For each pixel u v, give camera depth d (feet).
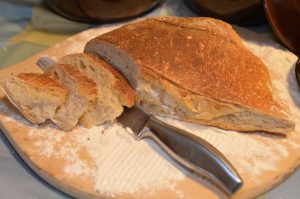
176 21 1.58
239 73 1.41
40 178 1.35
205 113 1.41
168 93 1.39
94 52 1.55
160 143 1.33
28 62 1.66
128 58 1.43
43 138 1.37
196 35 1.47
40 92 1.36
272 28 1.77
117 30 1.54
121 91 1.39
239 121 1.41
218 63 1.41
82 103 1.35
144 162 1.31
